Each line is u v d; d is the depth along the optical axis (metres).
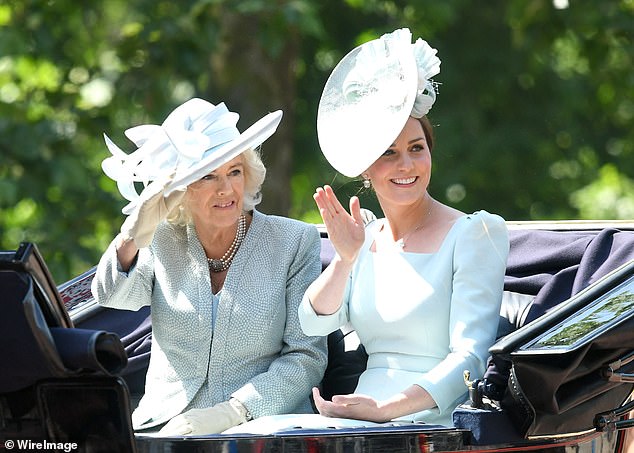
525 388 14.57
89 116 39.69
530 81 47.84
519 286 17.73
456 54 46.28
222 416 16.50
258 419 15.73
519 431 14.84
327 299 16.50
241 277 17.39
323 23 44.62
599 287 15.52
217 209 16.97
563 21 42.16
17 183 37.94
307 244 17.73
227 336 17.20
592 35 43.06
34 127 38.75
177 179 16.36
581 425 15.52
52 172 38.25
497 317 16.28
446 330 16.50
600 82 46.91
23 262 13.48
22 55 38.72
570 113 48.22
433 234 16.89
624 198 52.03
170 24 36.50
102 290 17.02
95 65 40.47
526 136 47.16
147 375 17.77
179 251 17.61
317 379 17.33
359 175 17.98
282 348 17.59
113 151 16.94
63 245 38.81
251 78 35.62
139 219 16.33
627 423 16.16
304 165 44.97
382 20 45.16
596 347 14.65
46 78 41.47
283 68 36.16
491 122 47.47
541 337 14.68
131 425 14.07
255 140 16.75
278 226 17.77
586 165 49.84
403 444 14.33
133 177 16.91
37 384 14.25
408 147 16.73
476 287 16.23
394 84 16.70
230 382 17.28
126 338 19.53
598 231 18.30
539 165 48.31
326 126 17.31
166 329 17.44
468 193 46.91
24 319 13.71
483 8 46.03
